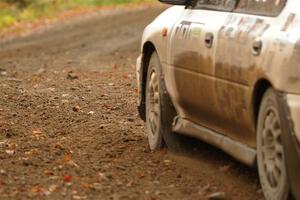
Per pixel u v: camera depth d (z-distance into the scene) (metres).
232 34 17.17
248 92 16.36
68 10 97.50
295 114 14.93
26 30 77.00
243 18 17.22
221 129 18.27
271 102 15.70
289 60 15.07
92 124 24.75
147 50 21.83
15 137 22.72
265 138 16.00
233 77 16.94
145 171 18.88
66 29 74.62
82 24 78.94
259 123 16.27
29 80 37.22
